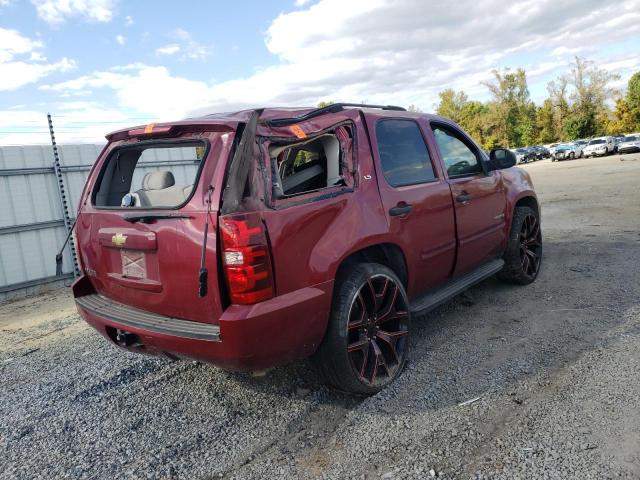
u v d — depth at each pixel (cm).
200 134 278
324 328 286
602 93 6744
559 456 234
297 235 268
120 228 294
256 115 256
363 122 341
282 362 275
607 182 1633
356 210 308
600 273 535
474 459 240
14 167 860
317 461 255
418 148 385
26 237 873
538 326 404
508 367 334
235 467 257
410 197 352
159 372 387
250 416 308
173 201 296
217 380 363
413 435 266
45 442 297
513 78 7375
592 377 306
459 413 283
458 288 407
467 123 7625
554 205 1183
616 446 237
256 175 256
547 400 286
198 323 268
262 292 251
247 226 245
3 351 507
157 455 273
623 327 379
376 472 239
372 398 311
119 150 337
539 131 7394
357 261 328
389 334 328
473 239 425
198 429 298
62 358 453
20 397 367
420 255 361
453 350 374
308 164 392
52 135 902
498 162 464
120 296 312
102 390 363
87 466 268
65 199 920
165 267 272
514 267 504
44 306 751
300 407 314
